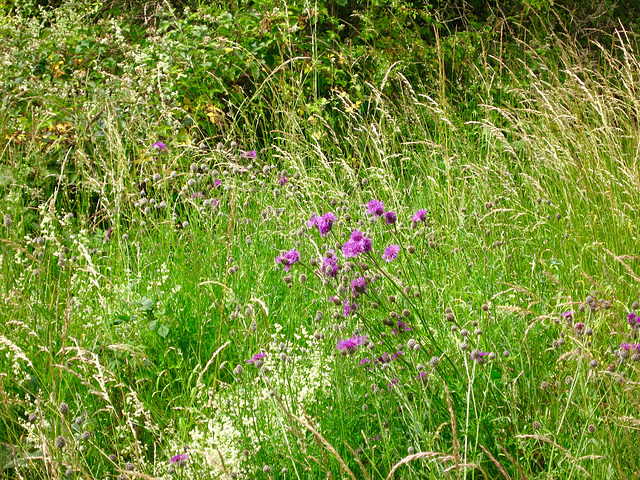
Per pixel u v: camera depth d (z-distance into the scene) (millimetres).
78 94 5664
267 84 6262
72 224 4574
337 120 6570
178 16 7488
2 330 3197
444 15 8727
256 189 4738
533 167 5031
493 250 3924
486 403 2650
